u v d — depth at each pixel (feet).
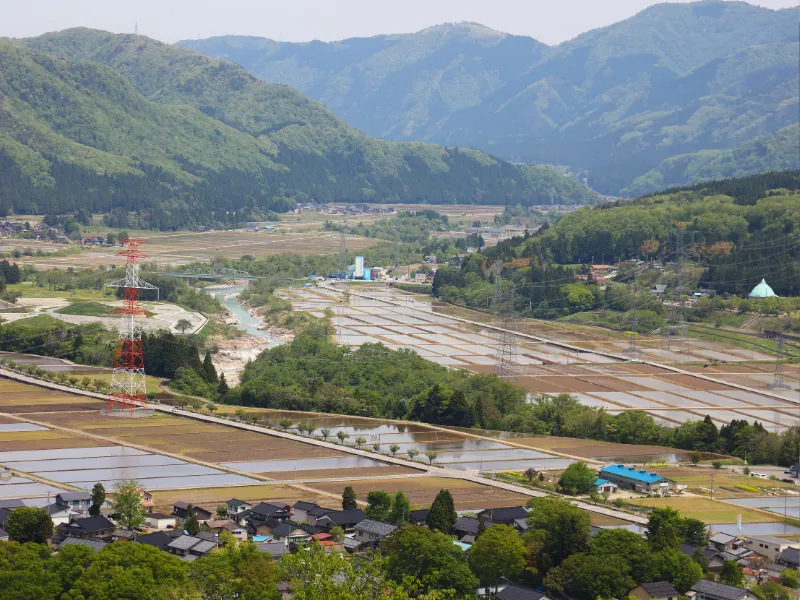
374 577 574.56
